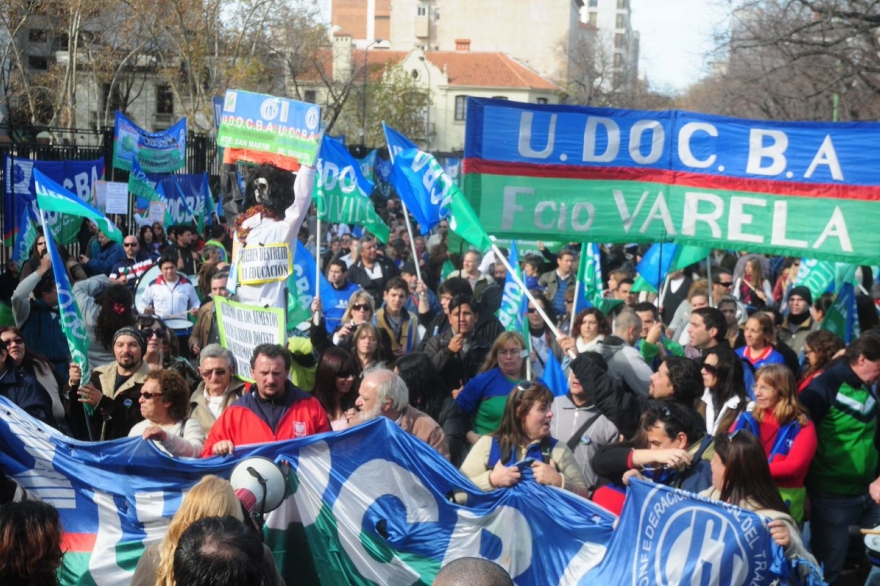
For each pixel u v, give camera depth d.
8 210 13.09
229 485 4.05
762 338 7.91
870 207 7.11
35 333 8.76
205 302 10.37
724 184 7.37
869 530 5.55
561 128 7.47
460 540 5.26
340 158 11.64
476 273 12.82
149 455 5.25
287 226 7.40
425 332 9.80
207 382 6.48
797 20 21.47
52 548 3.78
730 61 31.81
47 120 37.59
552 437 5.83
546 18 109.44
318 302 8.79
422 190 8.12
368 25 126.31
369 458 5.31
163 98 53.12
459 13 110.50
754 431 6.13
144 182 17.34
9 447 5.27
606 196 7.50
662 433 5.39
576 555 5.05
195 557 3.18
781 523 4.55
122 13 38.00
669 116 7.42
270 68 45.97
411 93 66.62
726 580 4.54
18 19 34.06
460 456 6.62
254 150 7.65
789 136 7.22
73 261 10.71
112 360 8.24
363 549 5.27
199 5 34.91
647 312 8.71
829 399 6.36
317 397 6.57
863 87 22.36
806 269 11.82
